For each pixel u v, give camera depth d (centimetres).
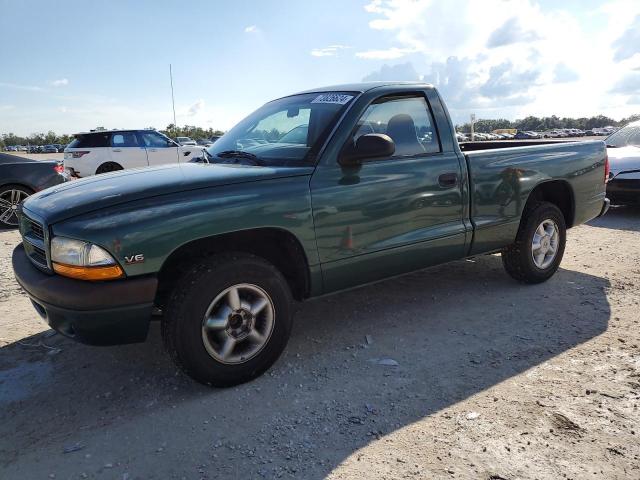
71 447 265
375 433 271
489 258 598
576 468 239
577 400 295
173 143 1530
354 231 353
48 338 399
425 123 404
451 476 236
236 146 402
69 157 1412
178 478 240
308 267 337
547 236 492
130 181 318
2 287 529
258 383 324
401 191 374
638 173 816
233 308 309
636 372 325
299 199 326
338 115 362
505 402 295
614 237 698
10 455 260
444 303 456
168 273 317
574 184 504
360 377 329
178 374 338
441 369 338
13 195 892
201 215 293
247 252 335
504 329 398
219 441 267
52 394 318
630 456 247
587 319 413
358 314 435
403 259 384
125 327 284
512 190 450
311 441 265
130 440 270
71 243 276
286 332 334
